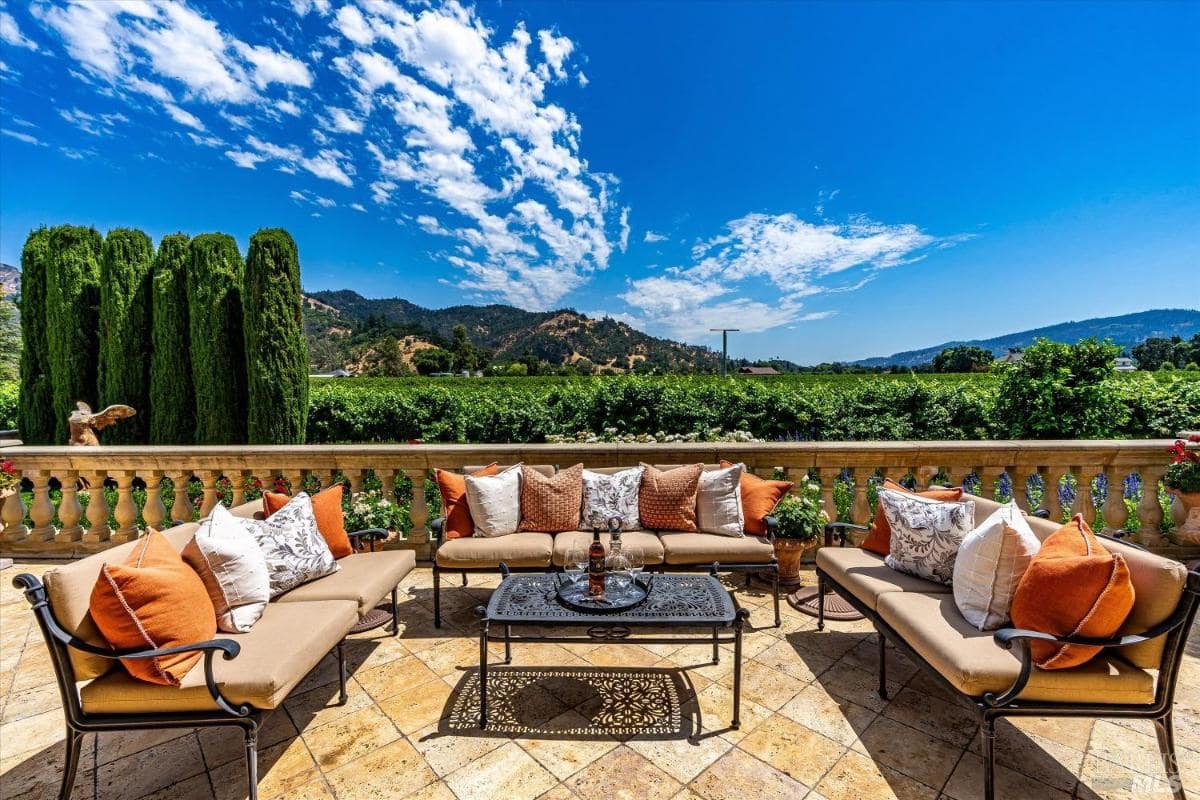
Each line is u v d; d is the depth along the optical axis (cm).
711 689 280
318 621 247
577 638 251
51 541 495
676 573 337
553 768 220
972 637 223
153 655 186
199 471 489
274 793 206
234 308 851
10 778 216
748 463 462
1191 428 771
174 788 211
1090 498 449
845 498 556
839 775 214
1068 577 193
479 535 385
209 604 222
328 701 271
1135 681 191
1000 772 214
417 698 273
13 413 1049
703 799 201
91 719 194
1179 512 444
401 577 336
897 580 292
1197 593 182
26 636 344
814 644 330
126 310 860
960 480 454
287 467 483
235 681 195
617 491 408
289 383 833
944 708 262
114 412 648
